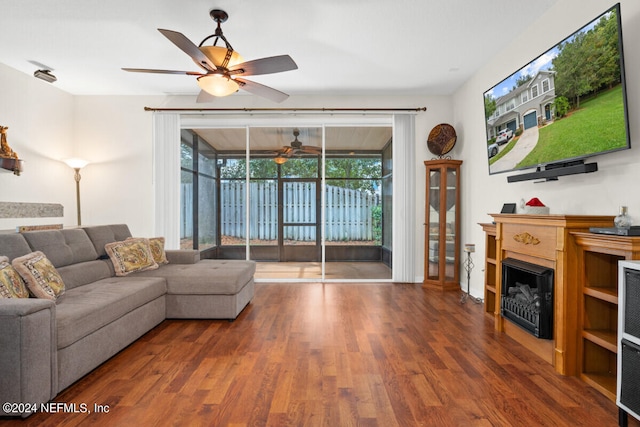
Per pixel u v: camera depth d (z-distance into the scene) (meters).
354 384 2.22
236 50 3.76
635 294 1.75
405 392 2.13
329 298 4.38
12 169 3.87
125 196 5.26
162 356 2.65
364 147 5.47
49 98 4.76
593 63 2.30
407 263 5.28
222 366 2.48
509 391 2.14
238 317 3.62
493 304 3.65
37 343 1.89
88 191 5.25
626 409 1.75
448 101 5.25
